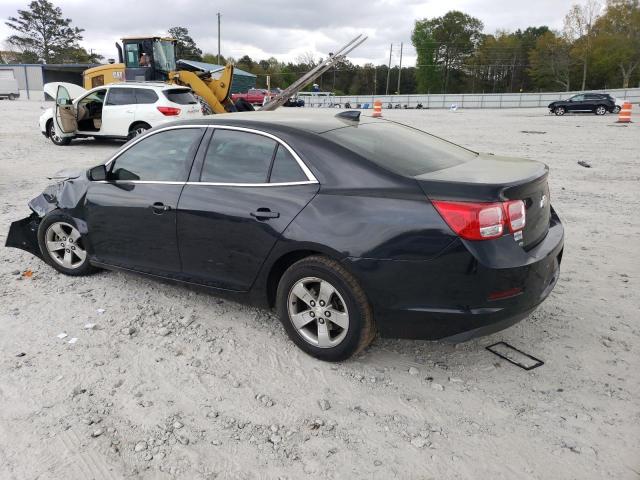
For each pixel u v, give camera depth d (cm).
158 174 425
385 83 11681
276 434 294
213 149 400
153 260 429
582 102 3562
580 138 1841
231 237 376
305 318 363
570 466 270
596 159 1305
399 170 336
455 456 278
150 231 421
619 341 390
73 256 502
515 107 5797
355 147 354
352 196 334
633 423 302
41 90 5916
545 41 8975
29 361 361
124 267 452
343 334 346
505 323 321
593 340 392
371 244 320
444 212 308
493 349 380
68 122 1467
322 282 345
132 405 317
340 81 11762
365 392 332
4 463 270
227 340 393
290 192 355
